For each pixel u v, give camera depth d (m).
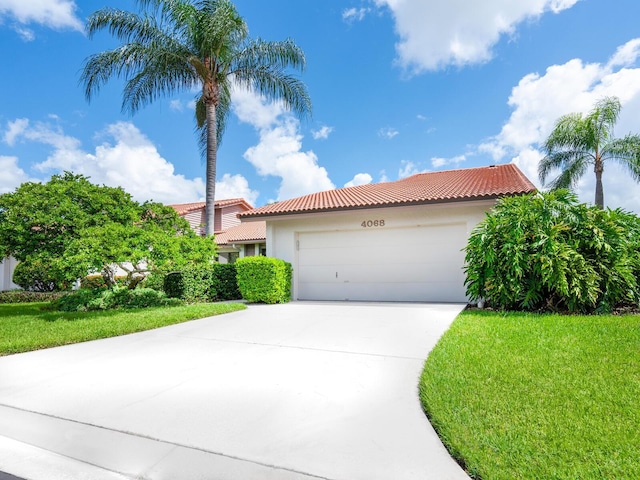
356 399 3.63
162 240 9.95
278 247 12.73
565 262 7.42
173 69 14.46
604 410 3.08
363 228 11.75
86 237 9.20
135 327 7.38
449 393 3.53
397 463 2.54
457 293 10.60
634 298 7.74
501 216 8.47
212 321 8.20
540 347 4.93
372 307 9.77
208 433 3.04
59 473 2.66
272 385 4.08
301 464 2.57
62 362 5.14
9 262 18.67
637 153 19.42
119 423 3.26
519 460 2.43
